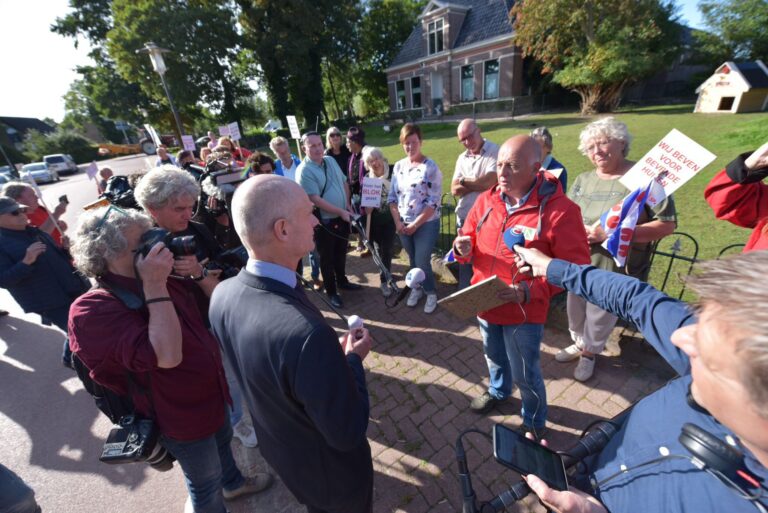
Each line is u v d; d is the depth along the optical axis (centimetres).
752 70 1573
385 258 423
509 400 268
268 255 115
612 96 1994
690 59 2619
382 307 411
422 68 2825
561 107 2461
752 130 904
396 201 374
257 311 108
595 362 290
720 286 56
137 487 239
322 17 2797
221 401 164
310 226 120
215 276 197
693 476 69
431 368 311
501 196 192
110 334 129
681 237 463
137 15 2303
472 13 2544
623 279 108
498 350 235
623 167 245
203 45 2425
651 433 82
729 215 168
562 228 169
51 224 393
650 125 1338
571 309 267
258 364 106
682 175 193
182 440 153
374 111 3978
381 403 282
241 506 215
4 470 139
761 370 48
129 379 142
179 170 204
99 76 2872
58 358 393
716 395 59
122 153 4197
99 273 134
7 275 290
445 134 1797
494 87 2464
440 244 523
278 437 122
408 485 220
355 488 137
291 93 3053
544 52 2055
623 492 82
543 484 88
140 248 133
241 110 2972
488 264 200
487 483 215
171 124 3075
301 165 371
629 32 1797
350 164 464
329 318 404
